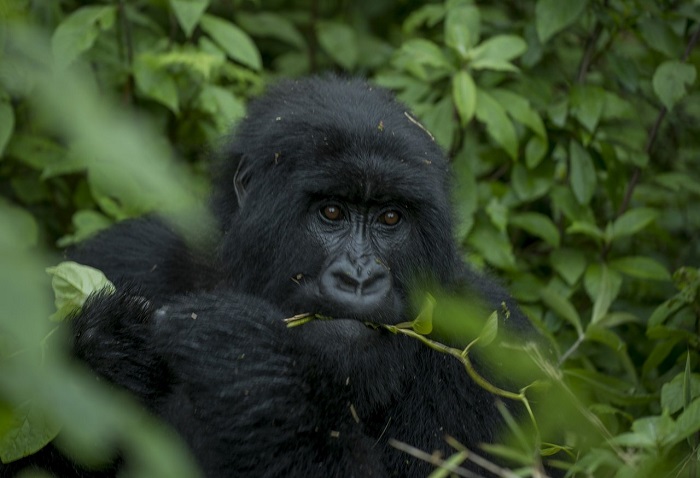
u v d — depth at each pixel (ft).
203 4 39.96
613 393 32.40
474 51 39.68
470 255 37.88
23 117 38.52
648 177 47.83
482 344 23.98
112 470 23.22
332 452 24.71
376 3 60.23
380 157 26.35
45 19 39.04
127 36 41.73
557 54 46.14
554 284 40.11
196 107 42.70
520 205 43.78
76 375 10.53
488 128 39.24
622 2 42.14
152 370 25.00
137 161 10.31
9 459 14.65
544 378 28.78
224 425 24.06
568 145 42.63
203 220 30.91
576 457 28.37
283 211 26.96
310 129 26.91
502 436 28.12
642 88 46.78
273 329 25.50
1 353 10.46
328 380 25.12
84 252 32.91
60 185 42.37
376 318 25.72
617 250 43.21
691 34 44.32
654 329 33.50
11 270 8.64
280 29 55.83
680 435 23.48
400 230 27.30
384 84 42.88
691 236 46.88
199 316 25.25
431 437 28.19
